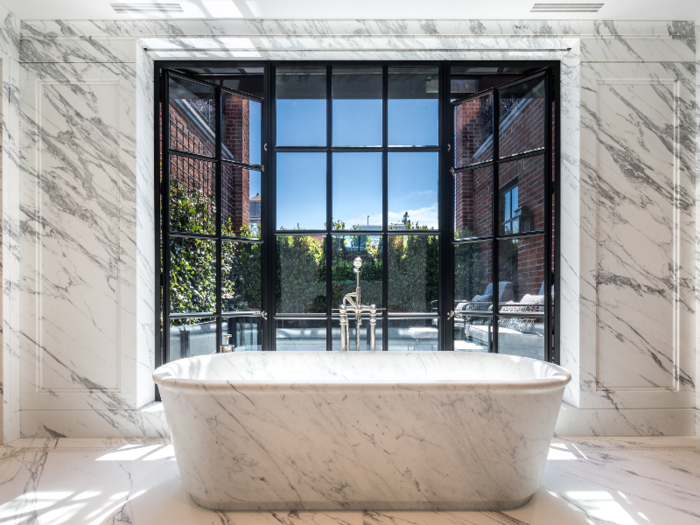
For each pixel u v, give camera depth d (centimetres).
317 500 180
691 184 269
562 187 281
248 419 176
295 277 298
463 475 179
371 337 272
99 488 199
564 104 282
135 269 263
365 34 271
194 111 291
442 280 295
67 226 265
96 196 265
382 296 296
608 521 172
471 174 294
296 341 296
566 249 276
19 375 262
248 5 253
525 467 180
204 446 178
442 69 294
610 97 270
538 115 288
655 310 268
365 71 297
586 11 260
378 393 175
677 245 268
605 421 265
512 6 255
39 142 266
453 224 296
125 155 265
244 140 297
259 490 179
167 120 287
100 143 266
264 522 171
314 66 296
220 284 291
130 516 175
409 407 176
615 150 269
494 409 176
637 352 267
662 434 266
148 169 277
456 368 254
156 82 286
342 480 179
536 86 288
